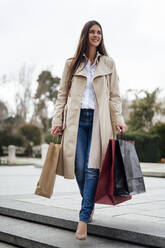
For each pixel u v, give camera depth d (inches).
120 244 89.5
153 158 681.0
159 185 259.0
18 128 1386.6
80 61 102.4
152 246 84.7
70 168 97.1
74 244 90.4
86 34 101.7
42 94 1549.0
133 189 89.8
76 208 132.1
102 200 90.9
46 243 92.5
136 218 111.0
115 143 92.0
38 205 135.4
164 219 109.0
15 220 122.8
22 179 313.6
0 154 1074.1
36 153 1272.1
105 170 91.1
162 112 909.8
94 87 99.3
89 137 100.7
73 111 99.7
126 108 1150.3
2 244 108.1
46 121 1529.3
